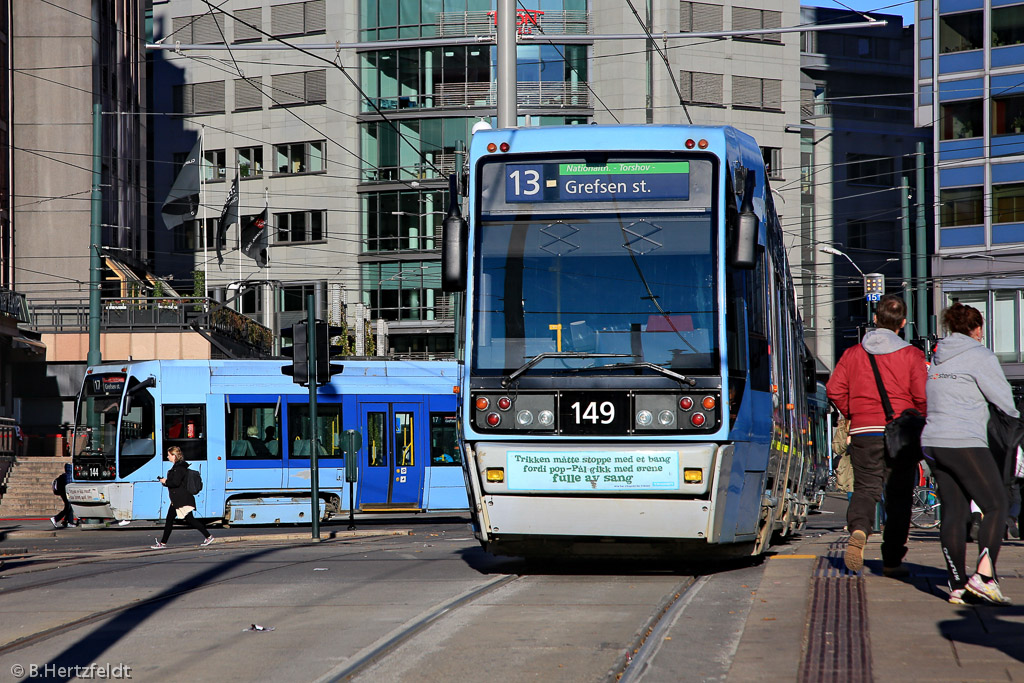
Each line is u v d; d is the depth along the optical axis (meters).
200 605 21.88
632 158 24.08
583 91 126.81
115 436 54.31
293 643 17.53
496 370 23.50
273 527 56.72
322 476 54.56
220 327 95.56
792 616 17.58
